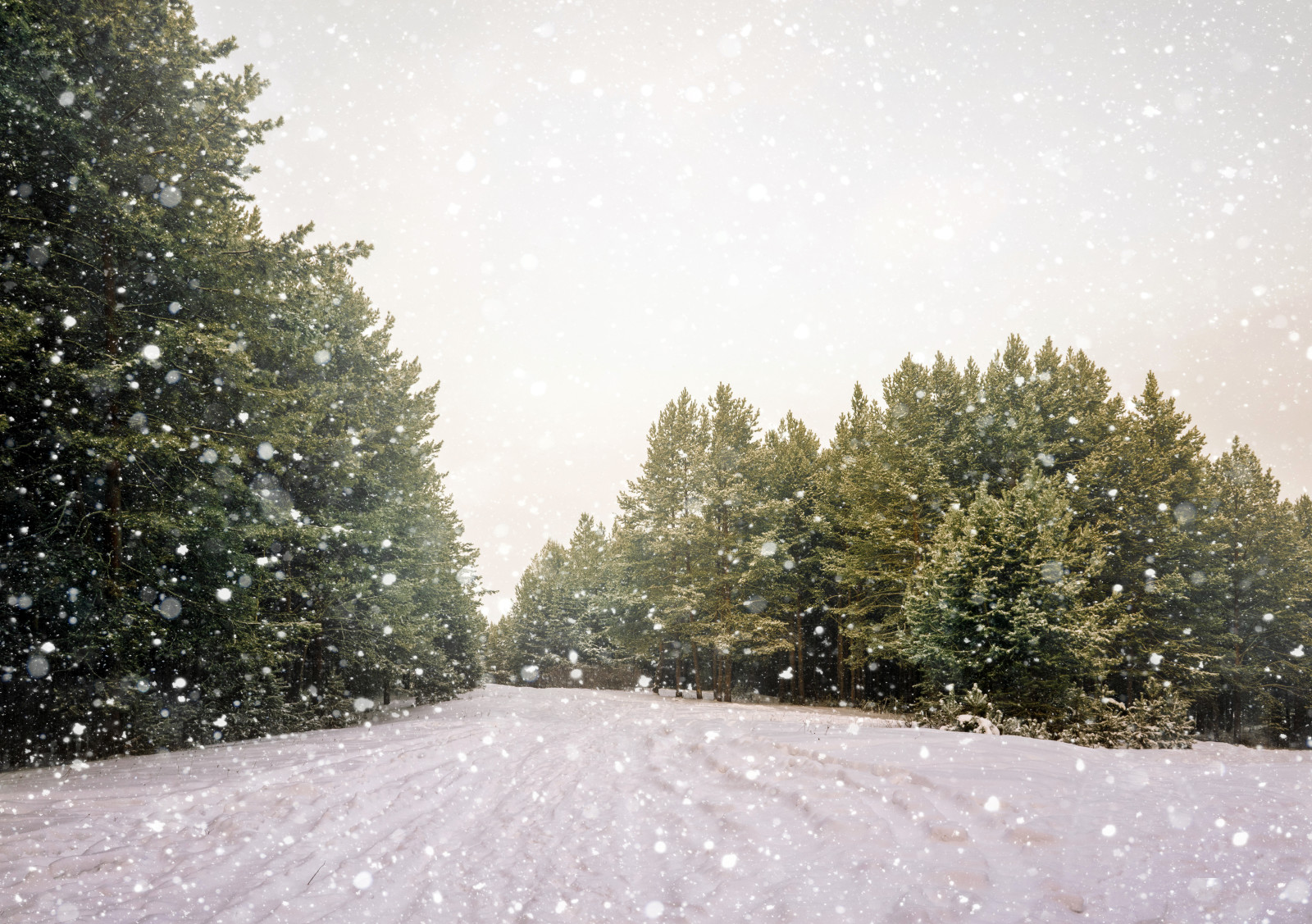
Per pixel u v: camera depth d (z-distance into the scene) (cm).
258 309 1440
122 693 1176
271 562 1622
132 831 550
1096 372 3719
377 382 2392
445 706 2686
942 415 3638
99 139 1260
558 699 3250
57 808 636
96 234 1215
